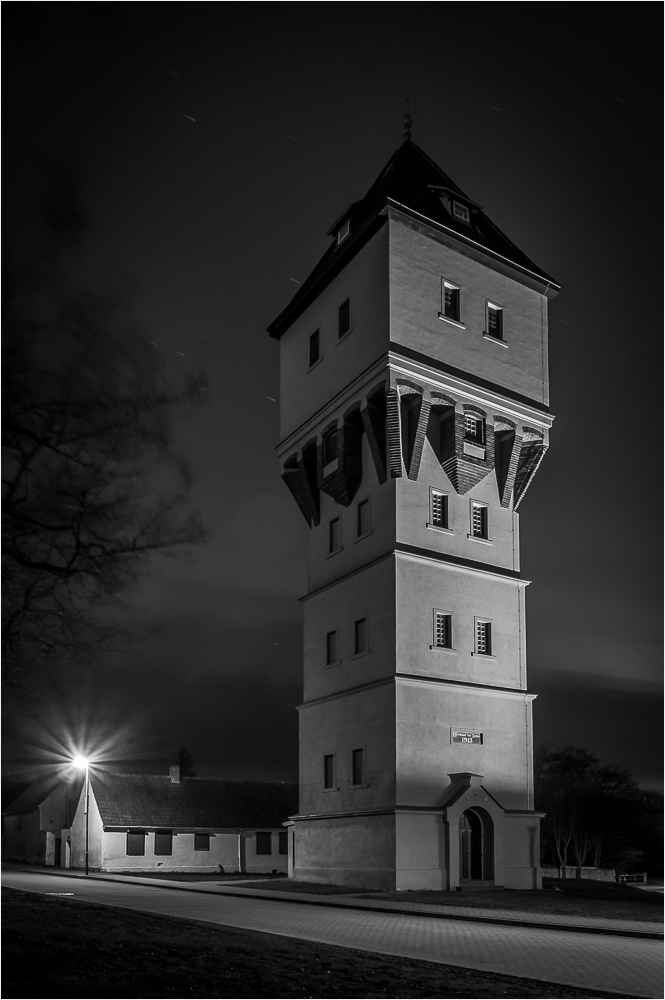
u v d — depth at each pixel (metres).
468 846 36.59
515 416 42.19
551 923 22.73
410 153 45.56
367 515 40.19
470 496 40.69
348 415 41.06
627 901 31.72
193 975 12.71
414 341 39.12
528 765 38.69
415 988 12.55
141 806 60.66
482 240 43.59
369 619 38.16
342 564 41.31
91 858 60.06
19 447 18.72
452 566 38.41
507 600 40.38
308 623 43.22
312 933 19.67
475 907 27.72
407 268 39.84
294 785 69.12
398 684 35.53
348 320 42.38
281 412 47.56
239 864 61.59
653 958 16.69
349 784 37.59
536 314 45.00
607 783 84.00
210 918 22.77
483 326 42.31
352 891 33.72
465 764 36.72
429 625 37.28
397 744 34.94
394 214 39.97
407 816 34.25
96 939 15.28
